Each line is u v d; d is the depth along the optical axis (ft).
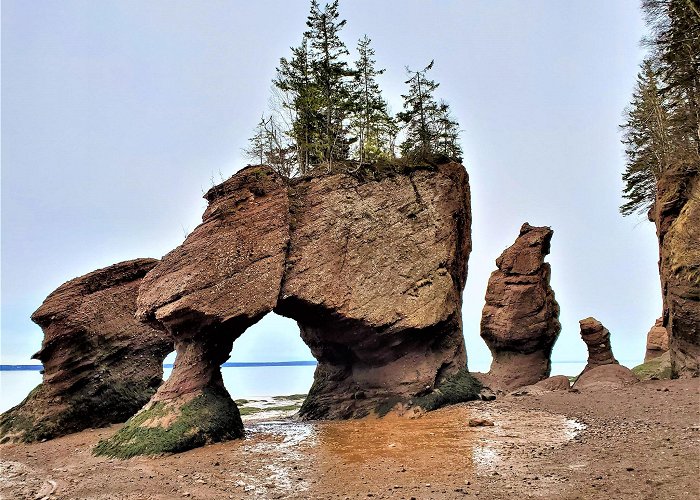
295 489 49.08
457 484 46.96
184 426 78.02
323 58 143.13
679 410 74.08
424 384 104.17
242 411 162.30
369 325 103.96
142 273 121.29
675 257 112.68
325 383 122.72
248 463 63.41
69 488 56.24
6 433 98.94
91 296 113.19
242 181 101.86
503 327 153.69
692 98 130.52
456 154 165.48
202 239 94.84
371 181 115.75
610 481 42.70
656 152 173.99
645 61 175.11
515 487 44.14
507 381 148.87
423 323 106.32
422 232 115.65
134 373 114.42
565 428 73.31
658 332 190.70
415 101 166.61
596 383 112.47
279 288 97.35
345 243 108.06
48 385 104.73
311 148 136.77
